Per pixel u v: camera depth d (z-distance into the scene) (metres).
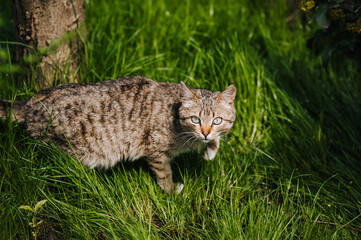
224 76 4.74
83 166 3.62
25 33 3.88
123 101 3.52
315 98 4.81
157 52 4.93
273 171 4.04
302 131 4.29
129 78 3.72
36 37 3.88
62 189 3.43
